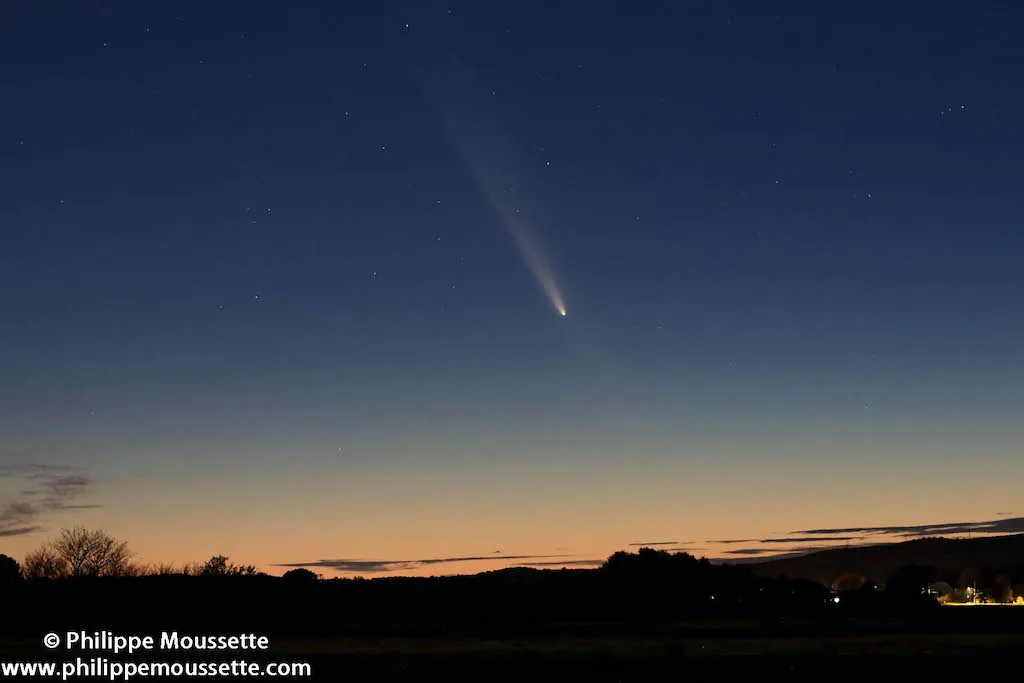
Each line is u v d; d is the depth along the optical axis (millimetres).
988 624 54156
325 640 44969
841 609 66688
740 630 50812
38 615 56281
